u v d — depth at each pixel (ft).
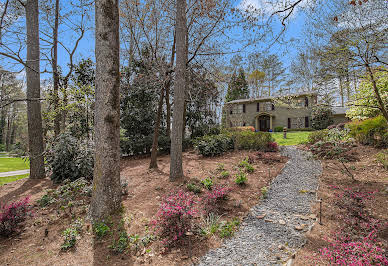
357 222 10.84
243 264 8.89
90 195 17.57
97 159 14.01
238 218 13.10
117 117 14.49
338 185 17.43
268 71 81.10
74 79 33.47
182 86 21.29
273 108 74.84
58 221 13.42
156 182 21.03
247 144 34.42
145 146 37.70
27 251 10.50
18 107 87.97
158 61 27.91
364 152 25.48
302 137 45.85
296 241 10.26
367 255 7.71
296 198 15.70
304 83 64.75
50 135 29.96
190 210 11.38
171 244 10.76
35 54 24.91
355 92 23.17
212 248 10.28
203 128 46.42
